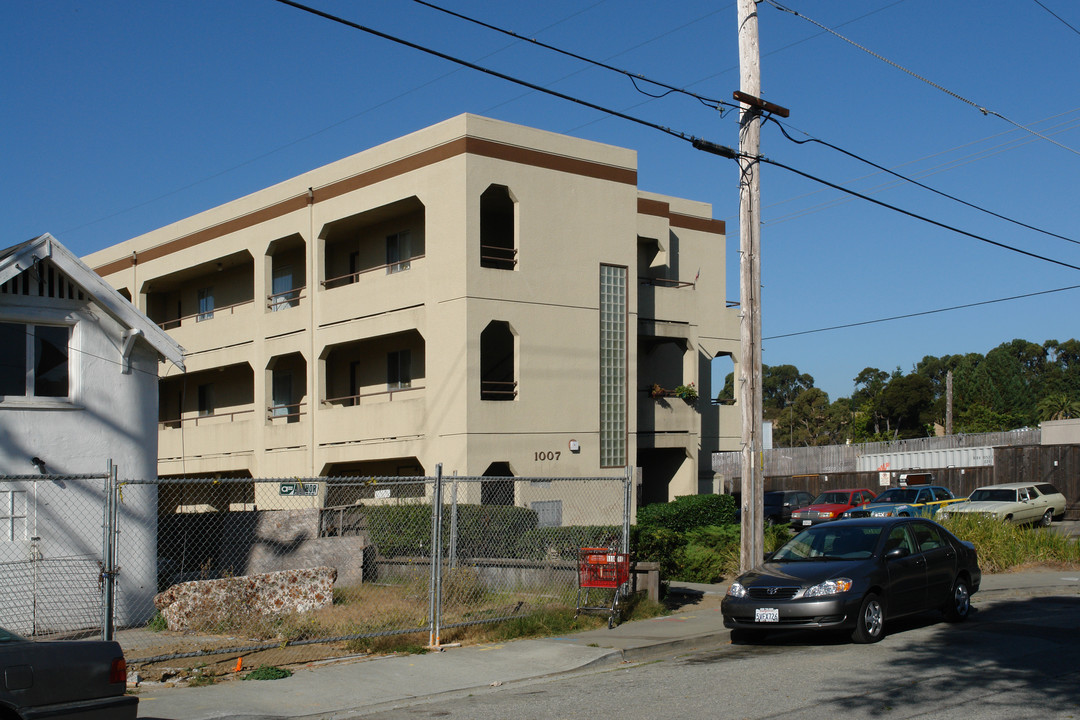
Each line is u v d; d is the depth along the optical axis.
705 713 8.59
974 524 22.80
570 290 25.53
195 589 13.23
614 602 13.59
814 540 13.46
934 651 11.33
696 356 30.14
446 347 23.98
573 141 25.91
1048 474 37.31
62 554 13.61
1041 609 15.23
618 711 8.80
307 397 27.66
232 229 30.64
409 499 24.22
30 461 13.52
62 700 6.53
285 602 13.79
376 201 26.02
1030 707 8.50
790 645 12.30
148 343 14.80
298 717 8.88
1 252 14.42
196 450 31.53
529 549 17.86
